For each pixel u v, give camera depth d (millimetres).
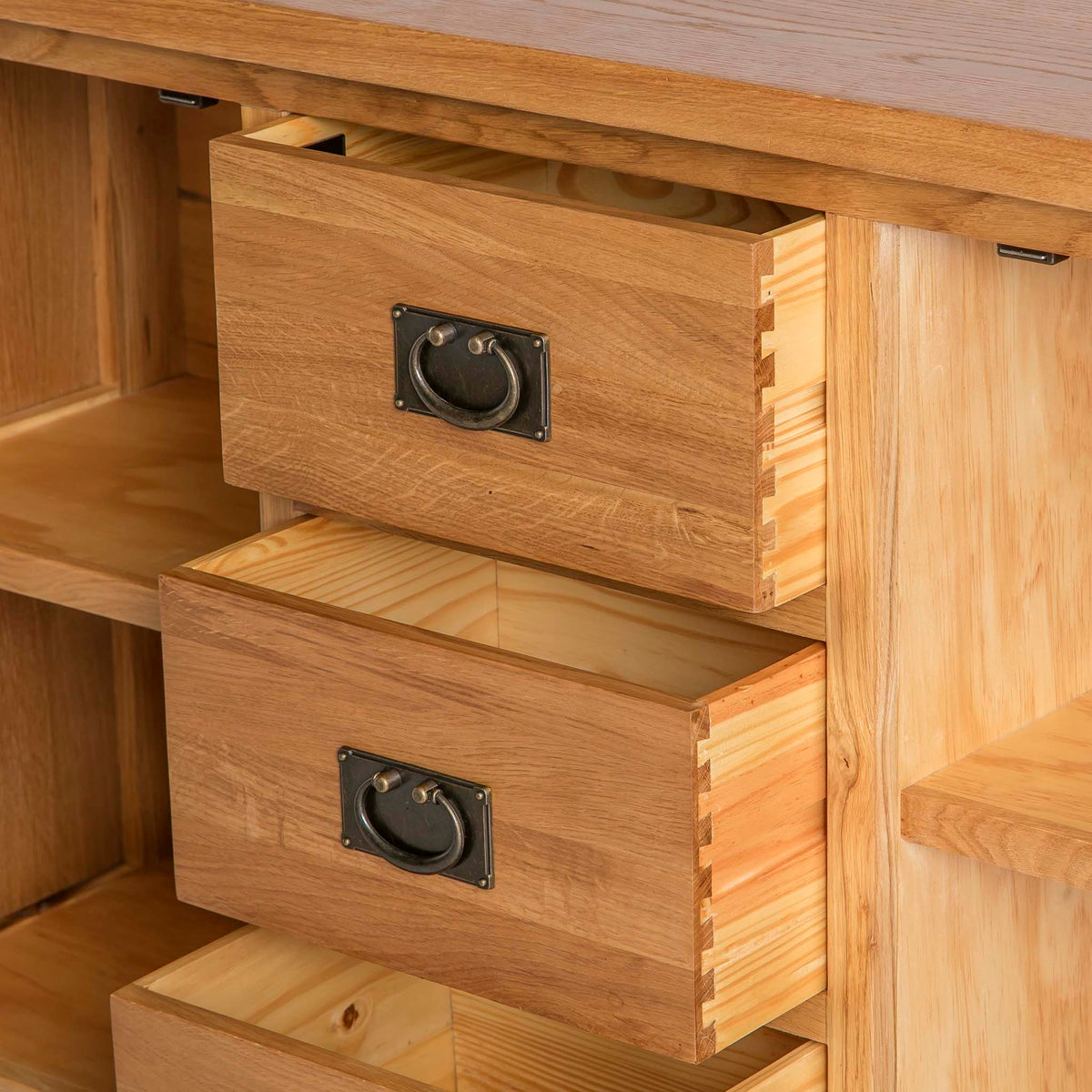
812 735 1273
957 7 1383
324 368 1343
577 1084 1777
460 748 1290
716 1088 1690
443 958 1354
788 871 1283
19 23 1496
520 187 1609
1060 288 1322
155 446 1929
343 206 1289
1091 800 1268
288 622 1345
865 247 1160
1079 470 1389
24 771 2021
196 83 1421
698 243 1140
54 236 1985
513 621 1720
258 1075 1429
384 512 1353
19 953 1966
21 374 1979
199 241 2064
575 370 1222
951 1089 1391
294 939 1622
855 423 1197
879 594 1226
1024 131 1055
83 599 1645
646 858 1224
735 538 1188
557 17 1310
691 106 1168
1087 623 1438
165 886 2098
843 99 1115
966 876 1355
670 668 1652
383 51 1280
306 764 1375
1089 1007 1520
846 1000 1326
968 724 1331
